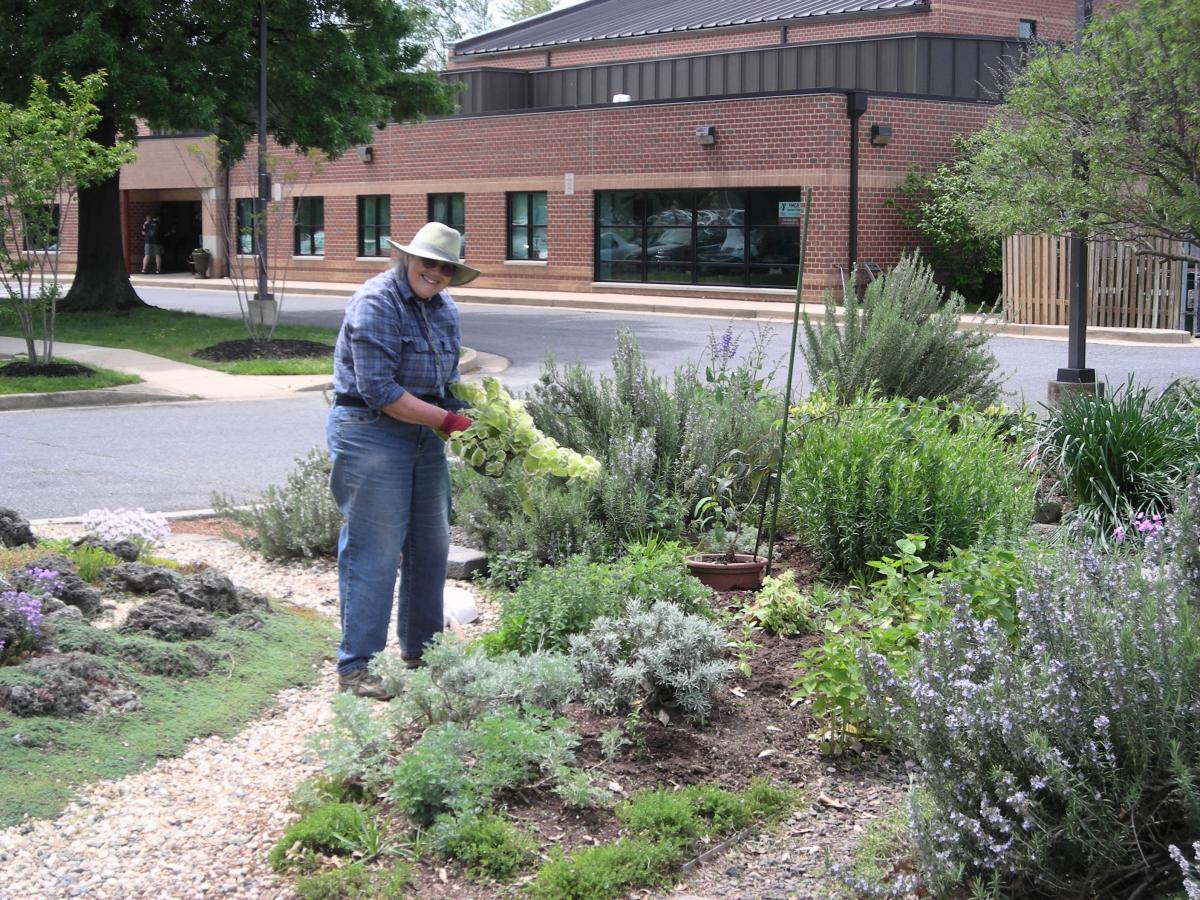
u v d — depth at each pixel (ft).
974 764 12.30
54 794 13.91
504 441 16.71
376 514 17.07
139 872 12.74
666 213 101.09
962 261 89.86
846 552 22.36
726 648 17.94
